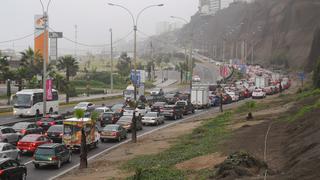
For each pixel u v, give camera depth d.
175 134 48.22
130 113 61.06
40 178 29.53
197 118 64.88
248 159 24.23
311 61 175.62
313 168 20.14
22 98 62.72
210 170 25.50
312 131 30.08
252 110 63.28
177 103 71.12
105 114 57.62
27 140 37.47
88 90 110.62
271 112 56.88
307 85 105.19
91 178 28.44
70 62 113.81
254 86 112.81
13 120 58.69
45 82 59.78
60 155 33.44
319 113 37.47
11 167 25.92
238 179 21.44
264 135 36.69
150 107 72.75
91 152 40.44
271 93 105.06
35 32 101.81
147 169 27.73
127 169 30.94
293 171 20.88
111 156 37.84
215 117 60.66
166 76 188.88
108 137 45.84
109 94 113.75
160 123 60.19
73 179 28.56
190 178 24.48
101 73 158.88
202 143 38.34
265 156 27.83
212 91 96.12
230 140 36.81
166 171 26.89
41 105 64.50
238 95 94.62
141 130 54.38
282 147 30.02
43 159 32.53
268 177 21.06
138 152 38.75
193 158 31.05
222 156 30.00
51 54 136.50
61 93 108.44
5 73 84.94
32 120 58.59
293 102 64.00
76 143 39.84
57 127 42.41
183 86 144.50
